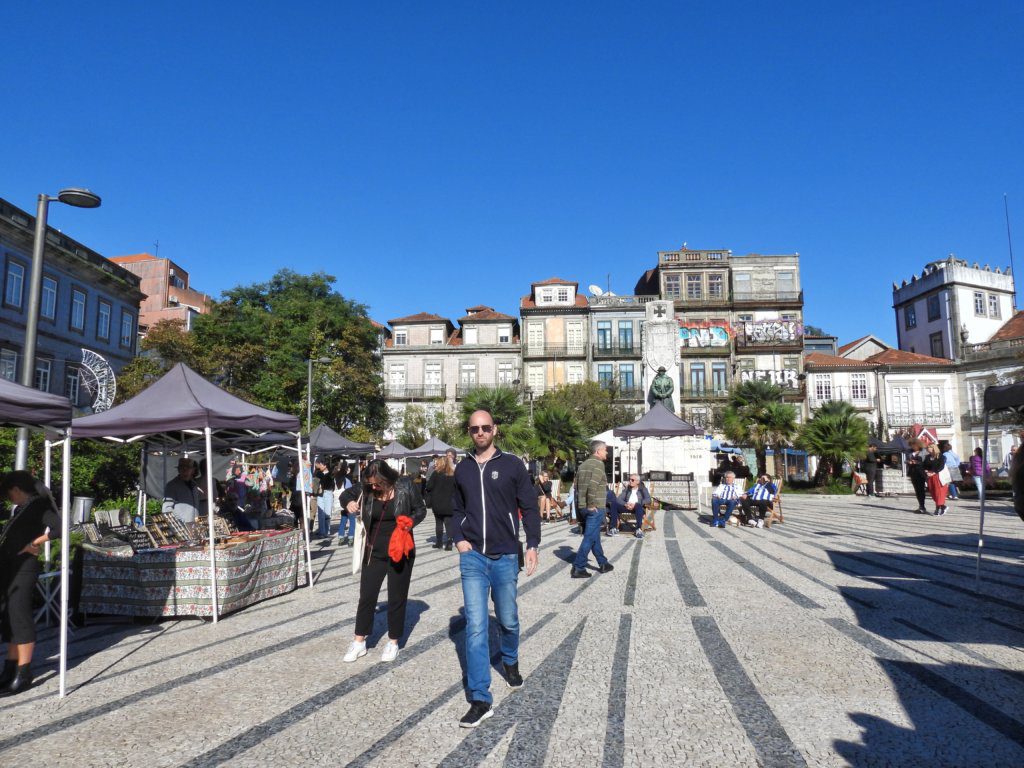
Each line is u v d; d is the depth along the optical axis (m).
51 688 4.15
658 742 3.09
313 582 8.00
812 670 4.12
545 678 4.05
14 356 25.20
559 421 25.59
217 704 3.73
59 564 6.25
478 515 3.76
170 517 7.57
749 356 47.06
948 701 3.56
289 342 34.66
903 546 10.15
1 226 24.47
